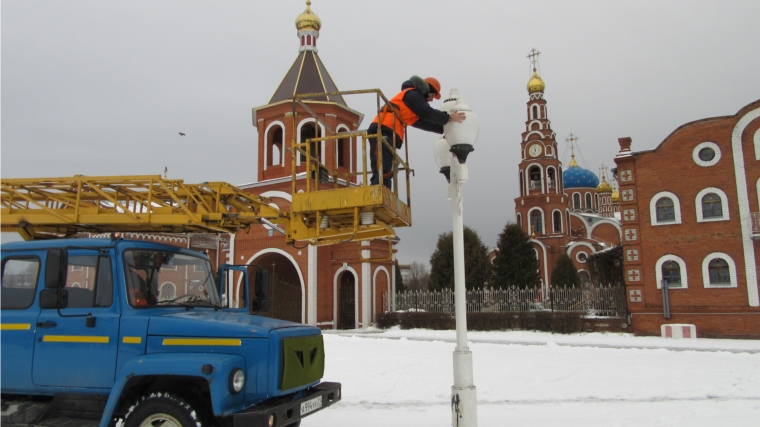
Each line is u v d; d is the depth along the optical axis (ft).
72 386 20.51
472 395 21.26
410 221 26.94
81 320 20.75
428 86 24.98
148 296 21.59
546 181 184.03
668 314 83.82
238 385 18.42
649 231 86.79
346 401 34.42
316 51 109.40
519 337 86.69
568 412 31.12
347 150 104.42
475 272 117.19
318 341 22.22
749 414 30.14
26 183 26.37
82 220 26.08
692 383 40.27
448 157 24.68
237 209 27.40
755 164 81.00
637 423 27.63
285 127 103.55
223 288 26.32
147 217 25.91
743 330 79.20
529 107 190.19
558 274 149.69
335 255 106.83
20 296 22.03
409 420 29.01
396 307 109.91
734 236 81.15
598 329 90.63
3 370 21.42
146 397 19.10
